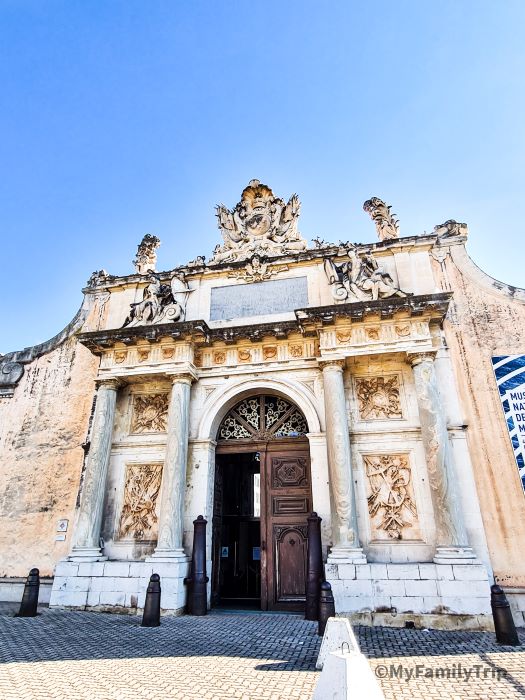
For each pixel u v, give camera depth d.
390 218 15.46
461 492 11.20
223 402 13.45
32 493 14.19
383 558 11.01
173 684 5.77
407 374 12.77
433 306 12.12
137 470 13.43
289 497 12.63
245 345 13.99
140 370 13.63
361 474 11.95
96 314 16.48
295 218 16.19
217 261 15.99
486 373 12.45
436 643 8.20
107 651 7.41
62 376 15.79
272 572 12.02
